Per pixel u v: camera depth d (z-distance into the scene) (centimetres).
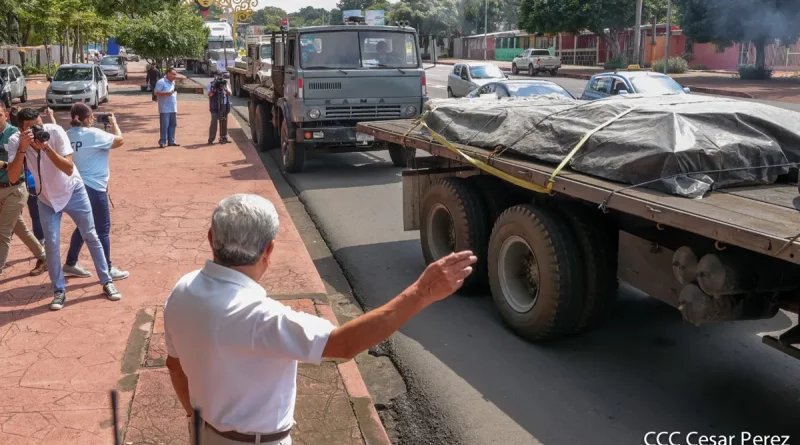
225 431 225
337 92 1195
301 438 415
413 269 749
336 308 652
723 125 485
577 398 469
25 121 571
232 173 1242
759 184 469
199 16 3547
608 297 535
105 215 641
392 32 1229
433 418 453
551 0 4769
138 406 438
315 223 951
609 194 448
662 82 1647
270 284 669
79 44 4916
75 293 630
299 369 500
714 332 572
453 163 719
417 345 556
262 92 1516
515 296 571
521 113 615
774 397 468
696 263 427
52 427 413
